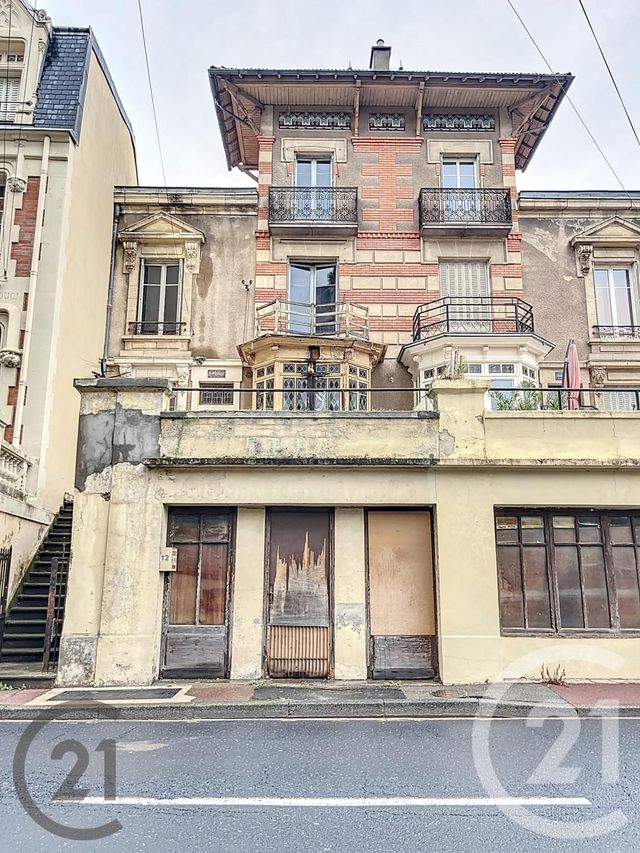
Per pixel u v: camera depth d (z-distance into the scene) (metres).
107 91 19.52
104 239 18.83
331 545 10.24
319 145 19.98
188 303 18.95
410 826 4.68
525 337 17.31
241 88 19.44
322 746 6.73
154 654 9.66
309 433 10.23
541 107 20.28
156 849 4.32
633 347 18.89
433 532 10.25
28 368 15.18
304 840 4.46
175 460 10.04
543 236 19.64
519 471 10.20
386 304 19.06
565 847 4.34
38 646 11.23
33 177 16.34
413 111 20.30
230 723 7.79
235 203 19.53
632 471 10.23
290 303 18.39
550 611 10.04
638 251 19.48
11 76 17.42
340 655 9.85
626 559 10.29
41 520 14.27
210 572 10.16
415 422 10.30
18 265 15.81
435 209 19.31
